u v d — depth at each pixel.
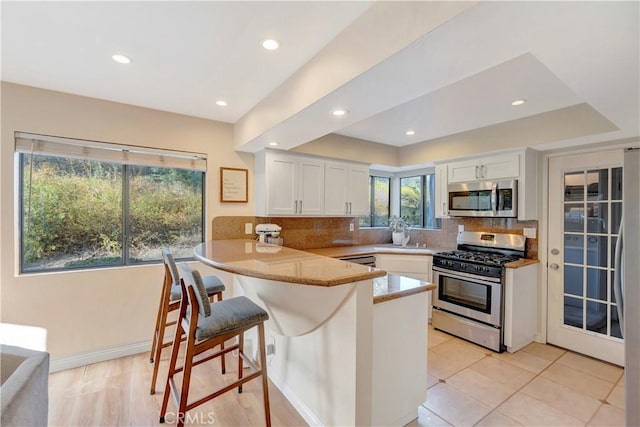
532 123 2.89
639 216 1.50
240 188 3.36
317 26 1.60
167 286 2.24
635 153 1.51
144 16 1.53
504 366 2.63
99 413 1.97
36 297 2.42
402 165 4.29
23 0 1.40
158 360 2.20
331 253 3.58
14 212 2.35
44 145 2.45
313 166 3.56
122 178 2.86
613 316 2.71
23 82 2.32
